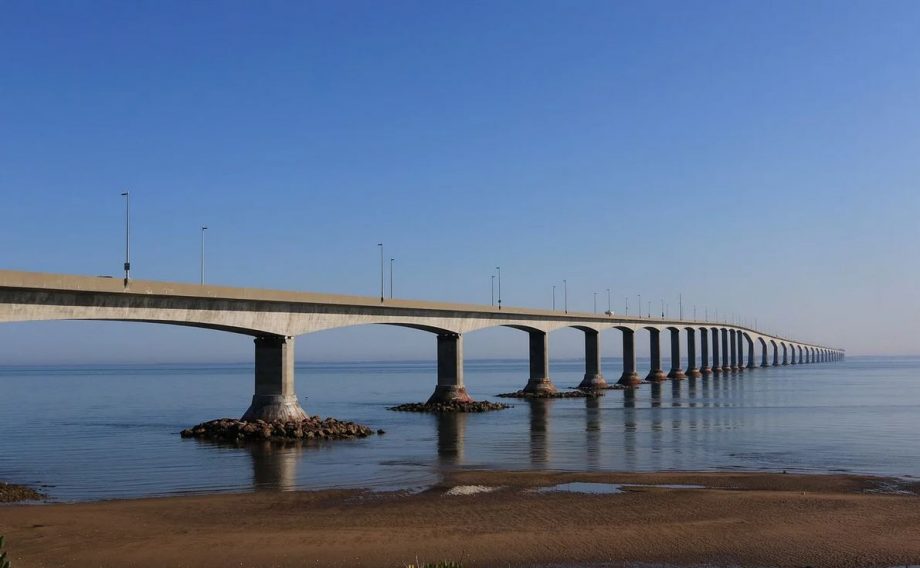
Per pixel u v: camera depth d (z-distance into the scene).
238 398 127.94
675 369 192.88
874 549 28.80
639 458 52.50
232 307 64.38
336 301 75.19
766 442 60.81
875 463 49.84
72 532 31.53
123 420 85.75
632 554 28.33
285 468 48.88
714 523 32.31
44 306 50.94
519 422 79.00
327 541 30.00
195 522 33.12
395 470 47.53
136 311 56.94
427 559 27.84
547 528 31.64
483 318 104.50
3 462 52.69
